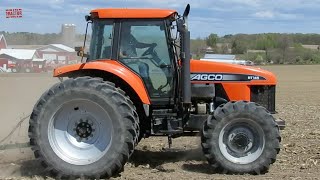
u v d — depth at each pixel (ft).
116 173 21.63
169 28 22.94
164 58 22.95
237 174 21.85
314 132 34.35
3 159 24.94
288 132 34.65
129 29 22.90
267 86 24.21
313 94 78.43
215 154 21.81
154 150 28.30
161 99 23.00
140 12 22.77
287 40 247.29
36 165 23.57
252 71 24.08
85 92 21.03
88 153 21.31
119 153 20.92
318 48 257.34
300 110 51.49
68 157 21.20
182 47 22.24
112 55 22.91
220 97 23.95
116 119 20.93
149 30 22.91
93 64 21.80
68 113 21.56
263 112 21.88
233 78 23.91
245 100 23.95
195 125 23.36
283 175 21.71
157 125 23.09
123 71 22.22
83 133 21.57
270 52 238.48
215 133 21.81
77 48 23.93
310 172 22.36
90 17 23.57
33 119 21.17
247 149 22.07
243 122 21.91
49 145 21.13
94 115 21.47
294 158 25.62
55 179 21.12
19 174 21.94
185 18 22.74
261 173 22.03
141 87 22.35
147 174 21.97
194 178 21.09
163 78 22.98
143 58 22.91
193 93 23.67
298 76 141.49
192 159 25.61
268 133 21.77
